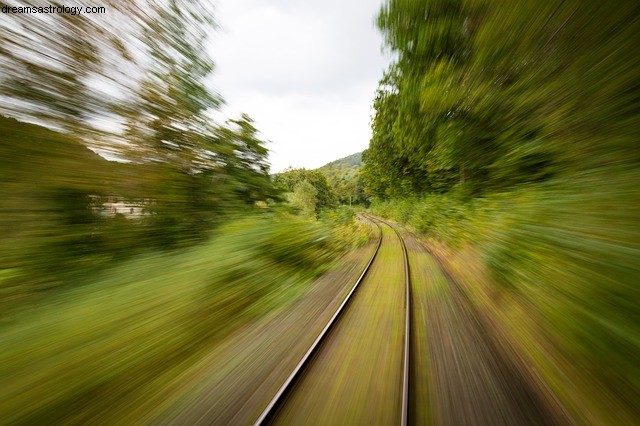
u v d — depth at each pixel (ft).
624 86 13.21
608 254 10.17
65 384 9.96
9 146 16.33
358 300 21.74
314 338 15.26
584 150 15.80
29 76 17.69
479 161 33.53
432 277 28.30
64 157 18.83
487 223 25.41
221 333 15.65
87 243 20.11
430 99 32.32
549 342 11.85
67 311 14.55
